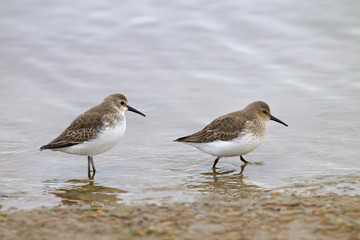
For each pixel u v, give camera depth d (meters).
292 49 22.95
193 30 24.14
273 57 22.36
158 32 24.03
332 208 10.20
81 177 13.09
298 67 21.53
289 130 16.30
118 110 13.76
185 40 23.56
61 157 14.54
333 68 21.33
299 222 9.54
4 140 15.55
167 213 10.16
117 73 21.09
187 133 16.42
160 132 16.52
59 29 23.86
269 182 12.59
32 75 20.69
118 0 25.98
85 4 25.58
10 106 18.17
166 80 20.61
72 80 20.47
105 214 10.11
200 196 11.52
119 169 13.68
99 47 22.95
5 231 9.19
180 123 17.14
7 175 13.06
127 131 16.64
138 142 15.74
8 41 22.78
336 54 22.45
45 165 13.91
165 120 17.38
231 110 18.05
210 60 22.28
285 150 14.81
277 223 9.54
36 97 19.00
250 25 24.48
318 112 17.69
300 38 23.64
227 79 20.69
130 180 12.86
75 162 14.21
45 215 10.09
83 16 24.81
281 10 25.34
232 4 25.66
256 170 13.54
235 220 9.73
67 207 10.76
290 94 19.31
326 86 19.92
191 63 22.08
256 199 11.05
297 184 12.29
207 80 20.61
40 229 9.30
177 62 22.14
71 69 21.23
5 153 14.59
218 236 8.96
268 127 16.64
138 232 9.12
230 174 13.30
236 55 22.59
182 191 12.01
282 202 10.72
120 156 14.64
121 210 10.38
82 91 19.56
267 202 10.77
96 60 21.95
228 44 23.34
